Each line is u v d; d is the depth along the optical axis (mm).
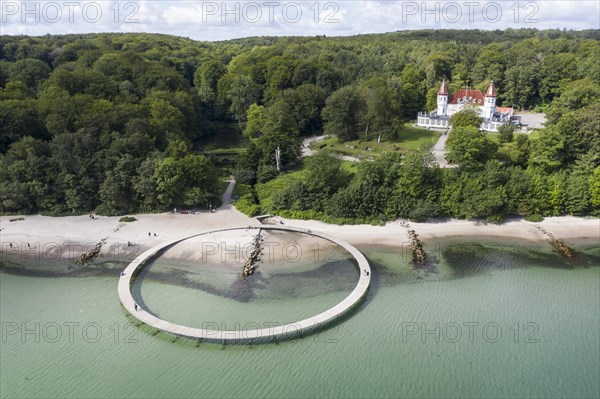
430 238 94188
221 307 70688
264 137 126188
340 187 105562
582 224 99750
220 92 178625
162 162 104750
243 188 118625
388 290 75750
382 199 101250
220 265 82875
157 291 75125
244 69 182125
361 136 150000
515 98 185125
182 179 106062
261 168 123250
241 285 76625
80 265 83312
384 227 98625
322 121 163875
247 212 104812
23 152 106250
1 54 175375
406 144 139625
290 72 174500
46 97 122938
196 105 165000
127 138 110688
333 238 92438
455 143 108062
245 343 63062
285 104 151250
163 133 123500
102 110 117188
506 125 130625
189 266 82500
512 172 105062
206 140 164125
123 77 152000
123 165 104438
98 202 106938
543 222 100750
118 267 82938
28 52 173875
